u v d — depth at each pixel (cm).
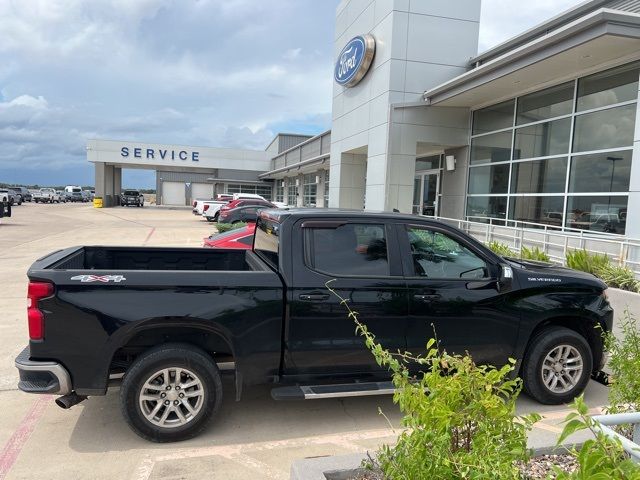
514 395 224
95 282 365
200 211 3616
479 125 1516
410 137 1529
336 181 2092
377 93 1653
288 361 401
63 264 425
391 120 1515
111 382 400
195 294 380
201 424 384
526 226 1275
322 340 404
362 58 1697
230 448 377
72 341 362
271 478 337
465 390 219
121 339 368
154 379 376
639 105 890
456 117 1553
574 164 1123
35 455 360
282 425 418
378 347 246
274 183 5347
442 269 443
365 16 1772
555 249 1080
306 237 417
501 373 222
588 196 1077
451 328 432
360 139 1817
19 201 5009
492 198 1448
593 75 1070
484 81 1210
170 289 376
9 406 443
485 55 1492
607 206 1025
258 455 367
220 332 385
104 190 5056
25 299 869
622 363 322
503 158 1395
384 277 420
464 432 224
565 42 934
